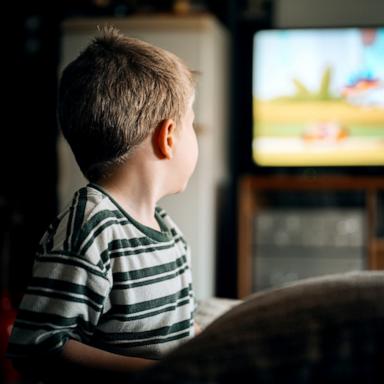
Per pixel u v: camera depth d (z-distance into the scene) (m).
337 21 3.87
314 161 3.58
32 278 0.85
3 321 2.74
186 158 0.99
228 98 3.88
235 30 3.84
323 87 3.55
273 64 3.57
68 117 0.96
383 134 3.52
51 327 0.83
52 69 3.37
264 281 3.54
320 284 0.62
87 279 0.84
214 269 3.61
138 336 0.92
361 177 3.43
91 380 0.87
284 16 3.91
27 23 3.38
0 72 3.37
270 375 0.54
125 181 0.96
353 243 3.47
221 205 3.76
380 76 3.51
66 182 3.37
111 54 0.96
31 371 0.86
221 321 0.61
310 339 0.55
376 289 0.59
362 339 0.54
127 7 3.43
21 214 3.33
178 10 3.38
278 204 3.91
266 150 3.61
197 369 0.54
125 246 0.90
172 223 1.08
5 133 3.37
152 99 0.94
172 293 0.96
